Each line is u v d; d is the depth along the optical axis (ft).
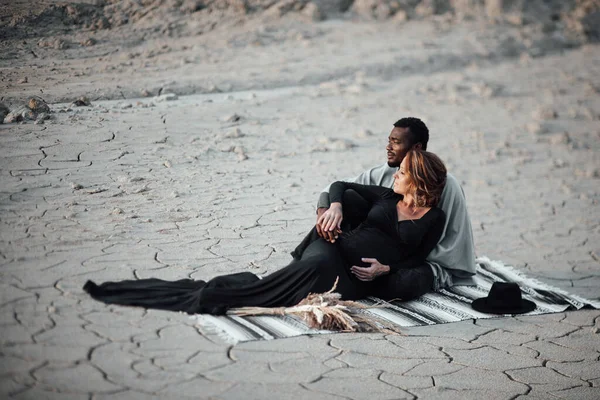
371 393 16.67
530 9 68.39
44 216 23.40
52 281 19.57
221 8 55.26
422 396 16.83
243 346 17.98
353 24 59.21
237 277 20.70
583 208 33.30
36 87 34.83
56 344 16.75
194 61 45.03
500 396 17.26
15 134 29.50
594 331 21.15
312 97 43.52
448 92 49.08
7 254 20.62
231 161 31.55
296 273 20.11
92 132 31.14
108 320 18.16
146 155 30.07
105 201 25.34
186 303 19.44
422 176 21.39
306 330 19.21
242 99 40.78
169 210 25.41
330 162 33.63
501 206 32.73
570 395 17.65
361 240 21.40
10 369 15.57
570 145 42.01
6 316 17.57
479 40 59.57
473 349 19.42
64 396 14.94
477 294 23.04
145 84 38.75
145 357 16.87
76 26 45.21
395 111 43.45
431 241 22.13
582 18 68.54
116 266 20.99
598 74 57.06
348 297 21.12
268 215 26.50
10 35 41.09
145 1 51.90
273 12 56.70
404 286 21.54
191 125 34.78
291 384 16.62
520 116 46.21
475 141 40.83
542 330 21.01
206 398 15.64
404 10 63.16
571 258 27.76
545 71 56.85
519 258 27.37
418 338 19.67
